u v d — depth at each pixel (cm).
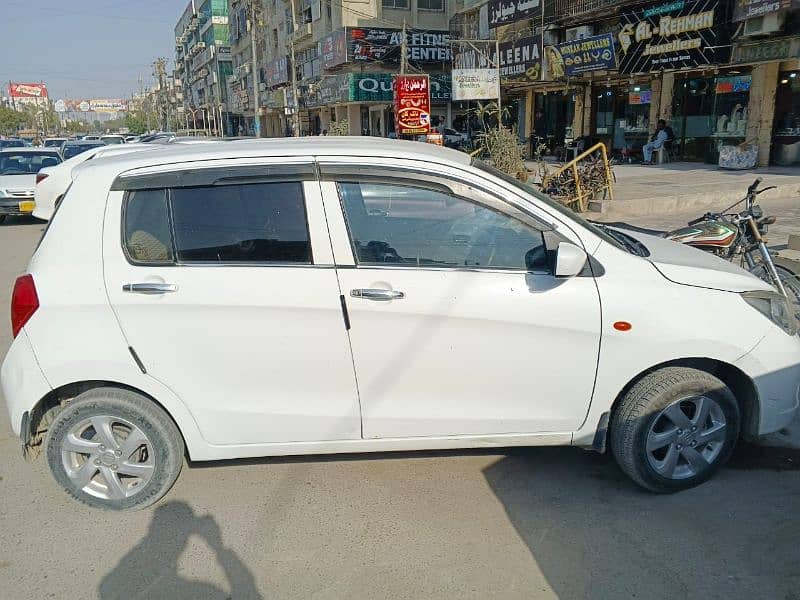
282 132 5675
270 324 314
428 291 312
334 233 316
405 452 393
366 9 3588
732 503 334
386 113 3628
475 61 2753
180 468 344
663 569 287
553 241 321
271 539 315
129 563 301
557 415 331
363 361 319
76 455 339
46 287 315
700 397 329
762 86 1653
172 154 330
